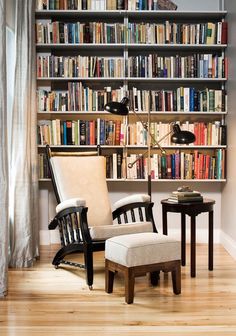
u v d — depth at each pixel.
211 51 5.16
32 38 4.50
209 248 4.00
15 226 4.14
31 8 4.41
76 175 4.30
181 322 2.79
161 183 5.24
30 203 4.24
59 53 5.14
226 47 4.93
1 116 3.31
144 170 4.95
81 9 4.86
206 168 4.96
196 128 4.95
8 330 2.67
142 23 4.97
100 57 5.14
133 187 5.23
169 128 4.96
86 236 3.53
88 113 4.96
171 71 4.90
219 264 4.22
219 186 5.25
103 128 4.93
